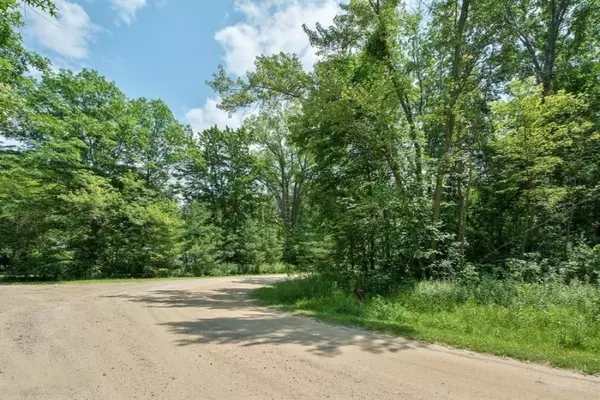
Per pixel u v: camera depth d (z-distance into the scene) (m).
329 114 14.90
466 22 16.39
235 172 45.09
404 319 9.39
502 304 10.38
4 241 22.50
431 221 14.77
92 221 24.81
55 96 25.59
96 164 27.88
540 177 15.41
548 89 18.61
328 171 17.80
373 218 14.75
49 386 4.45
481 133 17.06
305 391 4.33
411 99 17.17
